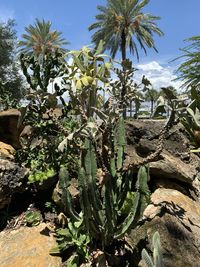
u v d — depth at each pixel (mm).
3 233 2992
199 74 4875
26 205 3219
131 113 3303
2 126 4305
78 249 2617
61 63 3477
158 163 3215
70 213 2617
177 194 3100
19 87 22922
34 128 3428
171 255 2465
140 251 2527
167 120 2453
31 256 2664
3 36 25141
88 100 3123
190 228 2695
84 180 2406
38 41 27406
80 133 2451
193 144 3211
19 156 3414
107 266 2533
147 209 2793
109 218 2455
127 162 3219
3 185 3049
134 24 28031
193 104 2459
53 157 3273
